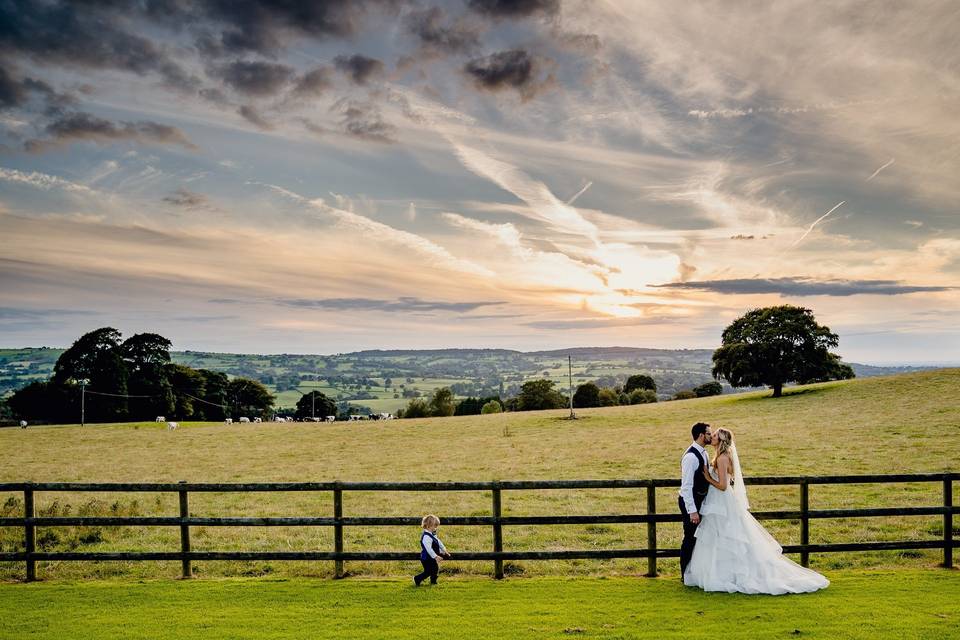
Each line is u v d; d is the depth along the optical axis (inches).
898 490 826.2
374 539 639.1
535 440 1862.7
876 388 2287.2
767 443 1406.3
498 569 372.8
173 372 3732.8
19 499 905.5
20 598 341.4
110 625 302.0
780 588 331.3
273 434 2420.0
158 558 378.3
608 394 4274.1
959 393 1910.7
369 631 291.1
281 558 374.6
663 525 686.5
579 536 639.8
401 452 1717.5
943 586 341.1
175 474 1379.2
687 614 305.7
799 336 2559.1
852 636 275.3
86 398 3159.5
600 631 286.0
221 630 294.5
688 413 2367.1
